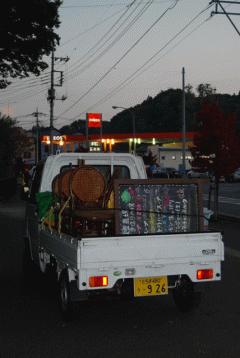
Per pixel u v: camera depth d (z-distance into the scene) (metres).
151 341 5.67
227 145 19.44
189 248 6.24
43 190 8.38
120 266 5.98
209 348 5.40
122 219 6.29
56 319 6.65
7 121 60.66
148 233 6.23
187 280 6.55
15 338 5.82
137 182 6.35
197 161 20.03
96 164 8.66
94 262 5.88
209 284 6.55
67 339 5.77
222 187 44.22
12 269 10.28
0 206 27.20
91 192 6.85
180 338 5.77
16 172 53.00
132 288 6.18
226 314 6.81
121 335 5.91
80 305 7.00
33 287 8.66
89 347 5.47
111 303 7.50
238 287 8.53
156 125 146.75
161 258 6.13
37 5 24.03
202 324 6.34
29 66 27.77
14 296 8.00
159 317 6.71
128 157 8.75
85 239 5.85
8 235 15.65
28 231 9.27
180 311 6.96
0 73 28.30
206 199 30.89
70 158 8.52
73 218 6.50
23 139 89.38
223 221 19.77
